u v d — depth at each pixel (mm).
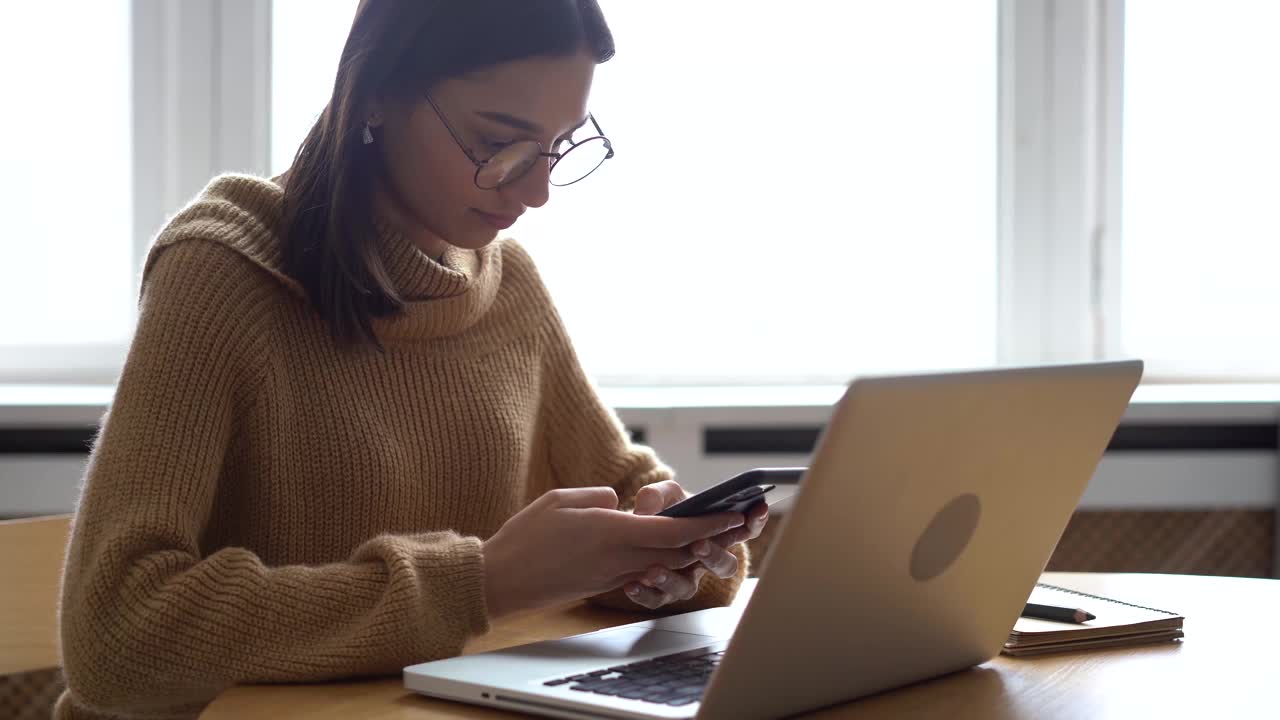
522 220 2514
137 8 2414
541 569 992
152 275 1130
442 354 1301
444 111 1147
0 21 2389
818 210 2568
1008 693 895
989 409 776
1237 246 2633
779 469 931
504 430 1313
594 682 844
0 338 2430
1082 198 2607
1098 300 2619
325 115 1207
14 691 2178
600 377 2553
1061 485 898
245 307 1131
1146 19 2609
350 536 1198
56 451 2184
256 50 2436
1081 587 1298
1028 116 2594
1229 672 956
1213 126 2621
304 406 1184
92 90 2420
